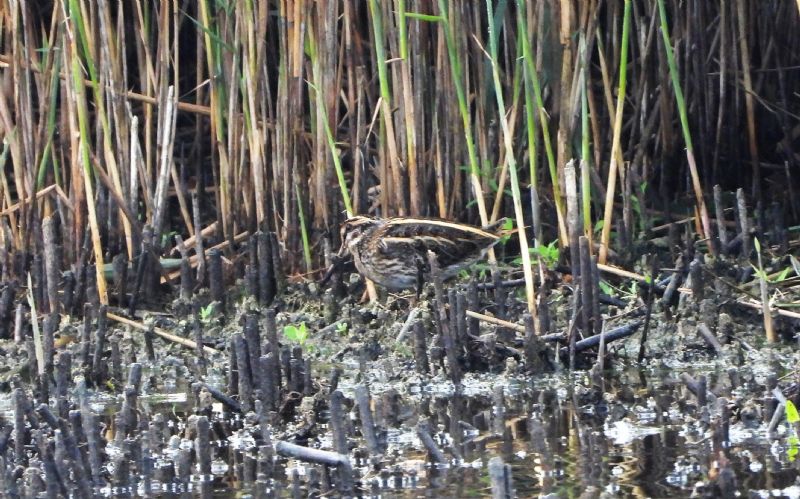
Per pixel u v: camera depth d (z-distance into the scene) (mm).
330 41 12312
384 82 12078
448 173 12766
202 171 14578
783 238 12828
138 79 15461
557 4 12148
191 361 11219
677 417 8945
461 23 12242
